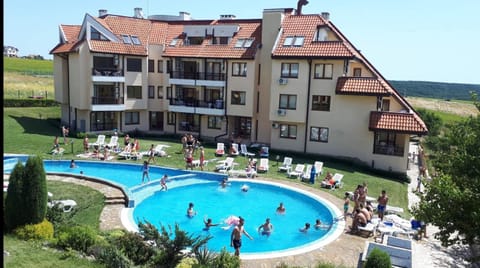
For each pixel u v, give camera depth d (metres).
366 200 23.12
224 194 26.45
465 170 13.54
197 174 29.06
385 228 18.66
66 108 44.19
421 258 16.23
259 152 36.03
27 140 35.47
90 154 32.66
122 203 21.12
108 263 11.66
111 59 41.16
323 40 37.00
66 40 43.94
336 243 17.42
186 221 21.58
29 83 72.31
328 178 27.17
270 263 15.09
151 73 43.62
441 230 14.38
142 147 36.50
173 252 12.60
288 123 36.88
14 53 130.25
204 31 42.03
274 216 22.77
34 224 13.19
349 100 33.88
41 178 13.37
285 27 38.03
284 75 36.03
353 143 34.19
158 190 25.70
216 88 42.44
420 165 35.97
